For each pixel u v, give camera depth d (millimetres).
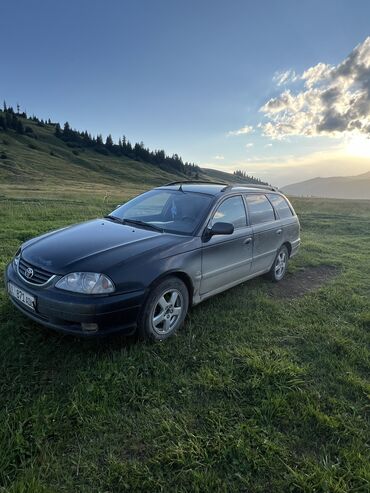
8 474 2051
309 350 3697
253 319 4363
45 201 18984
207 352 3512
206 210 4352
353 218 18844
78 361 3191
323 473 2166
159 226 4305
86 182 88750
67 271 3156
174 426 2488
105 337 3324
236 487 2074
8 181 66625
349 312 4836
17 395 2693
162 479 2090
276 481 2117
